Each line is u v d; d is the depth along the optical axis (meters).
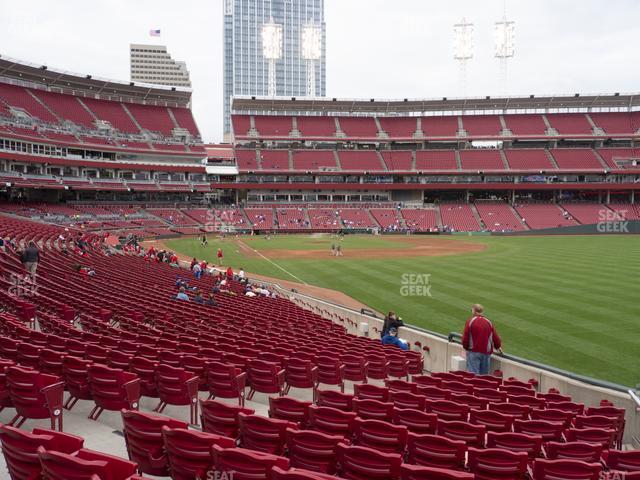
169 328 15.52
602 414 9.85
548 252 51.31
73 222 64.75
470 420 8.57
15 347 10.49
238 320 18.33
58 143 70.44
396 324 18.41
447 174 91.19
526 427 8.02
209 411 7.31
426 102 96.88
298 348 13.35
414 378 11.98
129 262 36.34
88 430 8.20
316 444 6.13
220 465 5.25
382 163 93.62
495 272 37.03
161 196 88.56
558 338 19.44
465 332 13.95
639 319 22.12
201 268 34.41
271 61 112.38
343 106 98.38
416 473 5.14
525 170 89.38
